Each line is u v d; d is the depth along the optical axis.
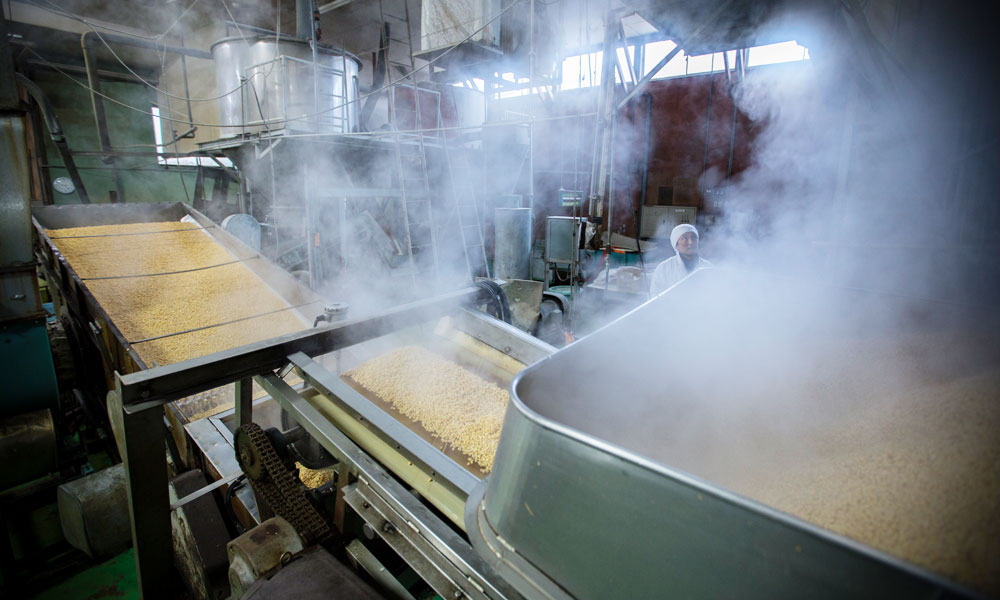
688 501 0.51
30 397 3.04
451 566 1.11
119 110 11.88
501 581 1.02
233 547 1.39
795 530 0.44
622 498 0.57
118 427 1.63
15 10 8.96
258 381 1.78
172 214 5.86
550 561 0.66
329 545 1.46
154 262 4.60
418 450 1.33
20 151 2.82
